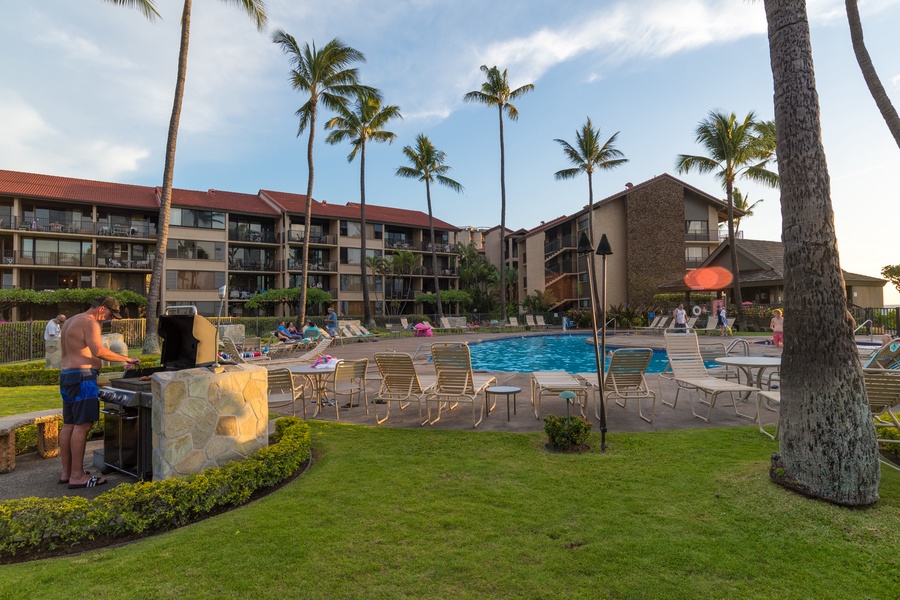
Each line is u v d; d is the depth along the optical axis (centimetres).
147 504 323
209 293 3488
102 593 243
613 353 600
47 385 979
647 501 348
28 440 521
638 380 616
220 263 3556
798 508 325
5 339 1395
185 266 3431
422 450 485
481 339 2292
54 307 3106
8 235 2991
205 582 252
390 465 438
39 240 3056
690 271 3159
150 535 319
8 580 258
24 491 403
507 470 419
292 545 290
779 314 1370
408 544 290
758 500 341
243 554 280
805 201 354
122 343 1027
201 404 389
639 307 3322
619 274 3506
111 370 1029
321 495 369
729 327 2055
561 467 426
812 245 351
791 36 367
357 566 265
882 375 444
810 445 344
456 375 610
